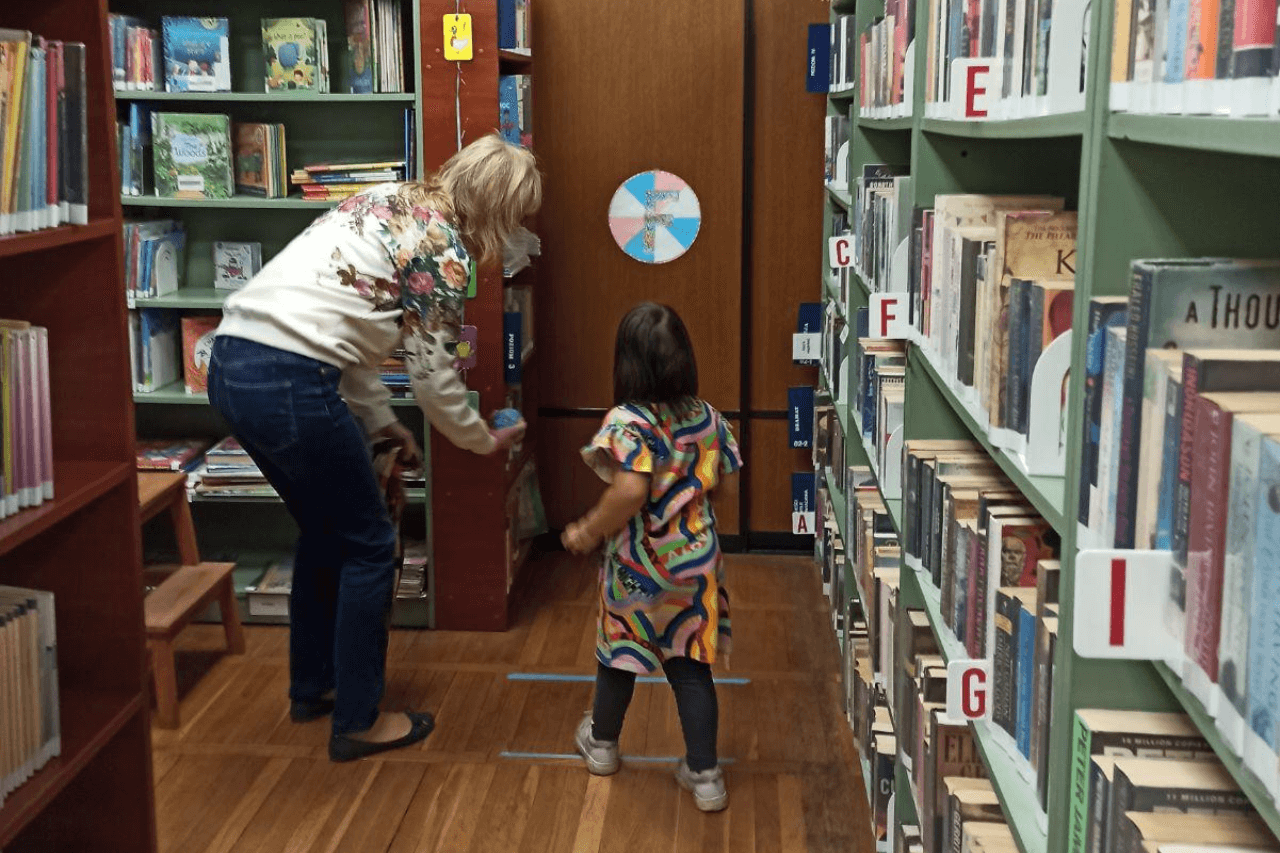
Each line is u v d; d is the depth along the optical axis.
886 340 3.08
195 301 4.01
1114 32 1.14
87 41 2.08
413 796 3.08
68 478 2.10
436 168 3.90
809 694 3.68
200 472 4.09
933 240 2.04
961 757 1.92
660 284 4.81
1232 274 1.05
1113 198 1.17
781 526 4.95
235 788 3.11
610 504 2.82
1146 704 1.26
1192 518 0.98
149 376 4.09
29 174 1.87
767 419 4.89
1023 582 1.60
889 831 2.55
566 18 4.63
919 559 2.22
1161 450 1.04
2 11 2.07
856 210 3.33
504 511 4.09
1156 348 1.06
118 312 2.16
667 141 4.70
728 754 3.30
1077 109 1.33
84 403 2.19
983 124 1.66
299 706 3.48
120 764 2.32
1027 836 1.40
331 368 2.92
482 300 3.97
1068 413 1.27
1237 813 1.11
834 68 4.22
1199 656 0.98
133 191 4.01
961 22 1.87
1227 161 1.16
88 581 2.24
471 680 3.76
